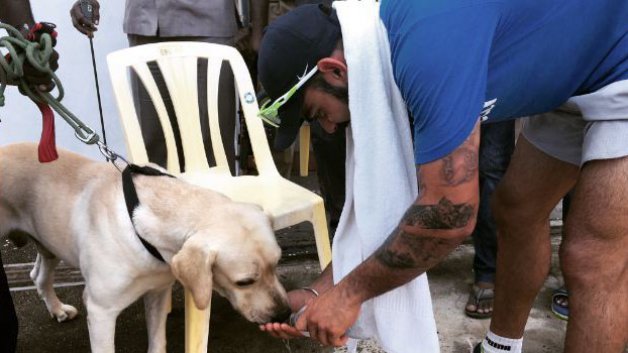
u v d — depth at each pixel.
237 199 2.08
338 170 2.70
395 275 1.30
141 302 2.49
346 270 1.57
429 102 1.10
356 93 1.29
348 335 1.60
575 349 1.34
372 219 1.40
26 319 2.38
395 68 1.17
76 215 1.81
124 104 2.12
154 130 2.83
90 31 1.96
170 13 2.66
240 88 2.34
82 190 1.85
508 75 1.22
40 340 2.25
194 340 1.86
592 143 1.31
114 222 1.69
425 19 1.08
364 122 1.32
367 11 1.28
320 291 1.74
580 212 1.33
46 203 1.89
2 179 1.94
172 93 2.27
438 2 1.09
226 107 2.83
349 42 1.25
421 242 1.22
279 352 2.21
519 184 1.72
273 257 1.65
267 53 1.29
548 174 1.68
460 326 2.35
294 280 2.65
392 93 1.31
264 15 2.79
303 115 1.39
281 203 2.06
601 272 1.30
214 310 2.44
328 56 1.27
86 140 1.71
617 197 1.27
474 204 1.17
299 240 2.94
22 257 2.82
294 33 1.26
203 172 2.31
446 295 2.56
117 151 3.29
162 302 1.94
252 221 1.65
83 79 3.12
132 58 2.18
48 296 2.30
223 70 2.75
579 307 1.33
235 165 3.22
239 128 3.36
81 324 2.36
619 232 1.28
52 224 1.88
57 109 1.63
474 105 1.10
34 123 3.12
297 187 2.20
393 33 1.16
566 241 1.36
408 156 1.37
